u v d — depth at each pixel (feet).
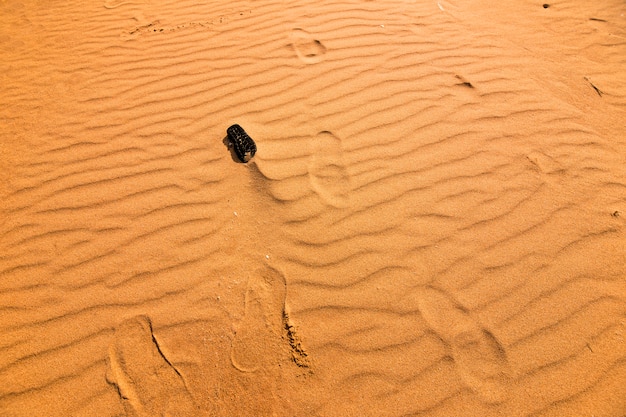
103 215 8.61
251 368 6.45
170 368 6.48
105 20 15.42
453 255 7.76
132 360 6.57
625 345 6.56
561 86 11.98
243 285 7.45
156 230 8.30
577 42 14.15
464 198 8.70
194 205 8.73
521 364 6.39
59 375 6.40
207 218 8.48
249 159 9.52
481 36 14.08
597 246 7.88
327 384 6.26
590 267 7.56
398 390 6.17
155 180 9.27
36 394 6.22
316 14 14.73
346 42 13.26
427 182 9.00
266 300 7.23
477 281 7.39
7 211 8.77
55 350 6.68
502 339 6.66
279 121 10.48
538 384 6.18
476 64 12.60
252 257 7.83
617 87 12.03
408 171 9.22
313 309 7.09
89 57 13.39
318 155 9.62
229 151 9.81
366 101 10.98
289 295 7.27
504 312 6.98
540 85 11.93
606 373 6.26
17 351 6.66
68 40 14.34
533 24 15.08
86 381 6.35
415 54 12.82
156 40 13.93
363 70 12.05
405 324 6.88
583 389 6.12
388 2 15.61
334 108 10.80
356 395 6.14
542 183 9.03
